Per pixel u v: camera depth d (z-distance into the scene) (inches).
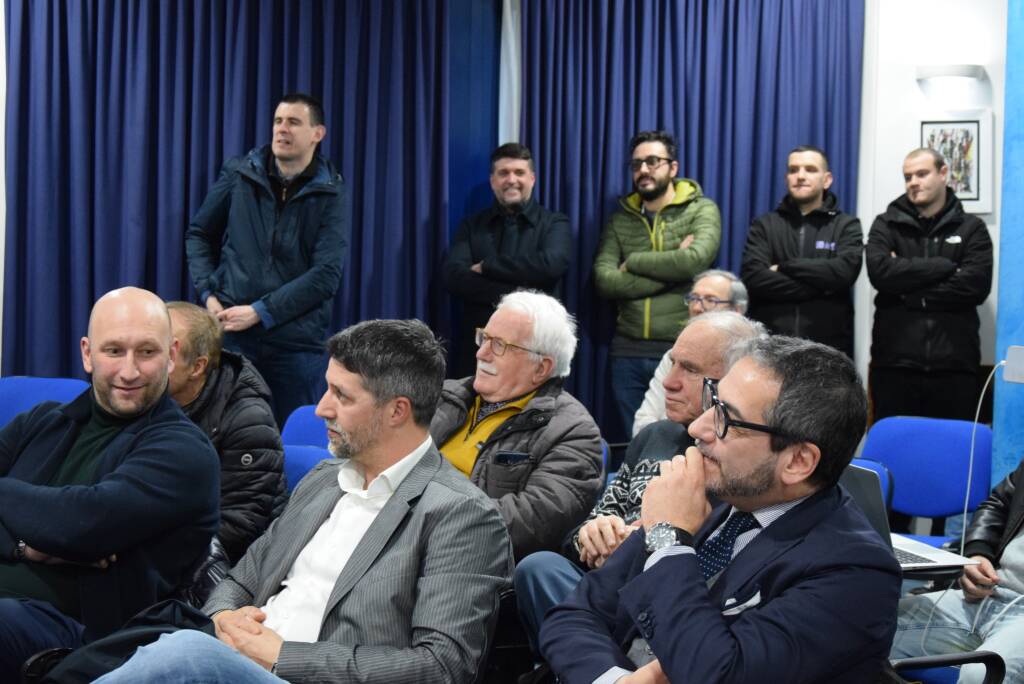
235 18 183.6
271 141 185.3
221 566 93.0
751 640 59.9
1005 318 135.5
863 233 209.9
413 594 78.0
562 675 69.2
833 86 207.9
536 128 200.1
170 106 182.4
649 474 98.5
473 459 107.3
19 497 84.8
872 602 60.9
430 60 193.9
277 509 107.0
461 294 186.5
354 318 195.6
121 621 85.7
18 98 177.0
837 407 62.6
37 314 178.1
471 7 201.3
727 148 206.5
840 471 64.1
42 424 95.1
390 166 193.3
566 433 105.0
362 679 72.1
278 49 187.8
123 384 88.9
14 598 83.9
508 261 183.8
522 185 187.8
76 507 83.4
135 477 85.4
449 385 113.2
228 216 173.0
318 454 113.3
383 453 81.7
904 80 207.2
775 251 190.5
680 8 202.8
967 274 179.6
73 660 69.6
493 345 107.7
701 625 61.1
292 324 168.2
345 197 174.1
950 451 141.9
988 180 205.5
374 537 79.1
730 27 204.8
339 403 80.8
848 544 62.6
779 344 65.4
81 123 178.4
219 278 169.8
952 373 181.9
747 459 63.6
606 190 203.2
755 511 66.3
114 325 88.9
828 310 186.2
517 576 84.8
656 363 190.2
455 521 78.6
